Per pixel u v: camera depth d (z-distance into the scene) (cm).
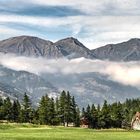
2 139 8862
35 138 9375
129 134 12669
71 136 10544
